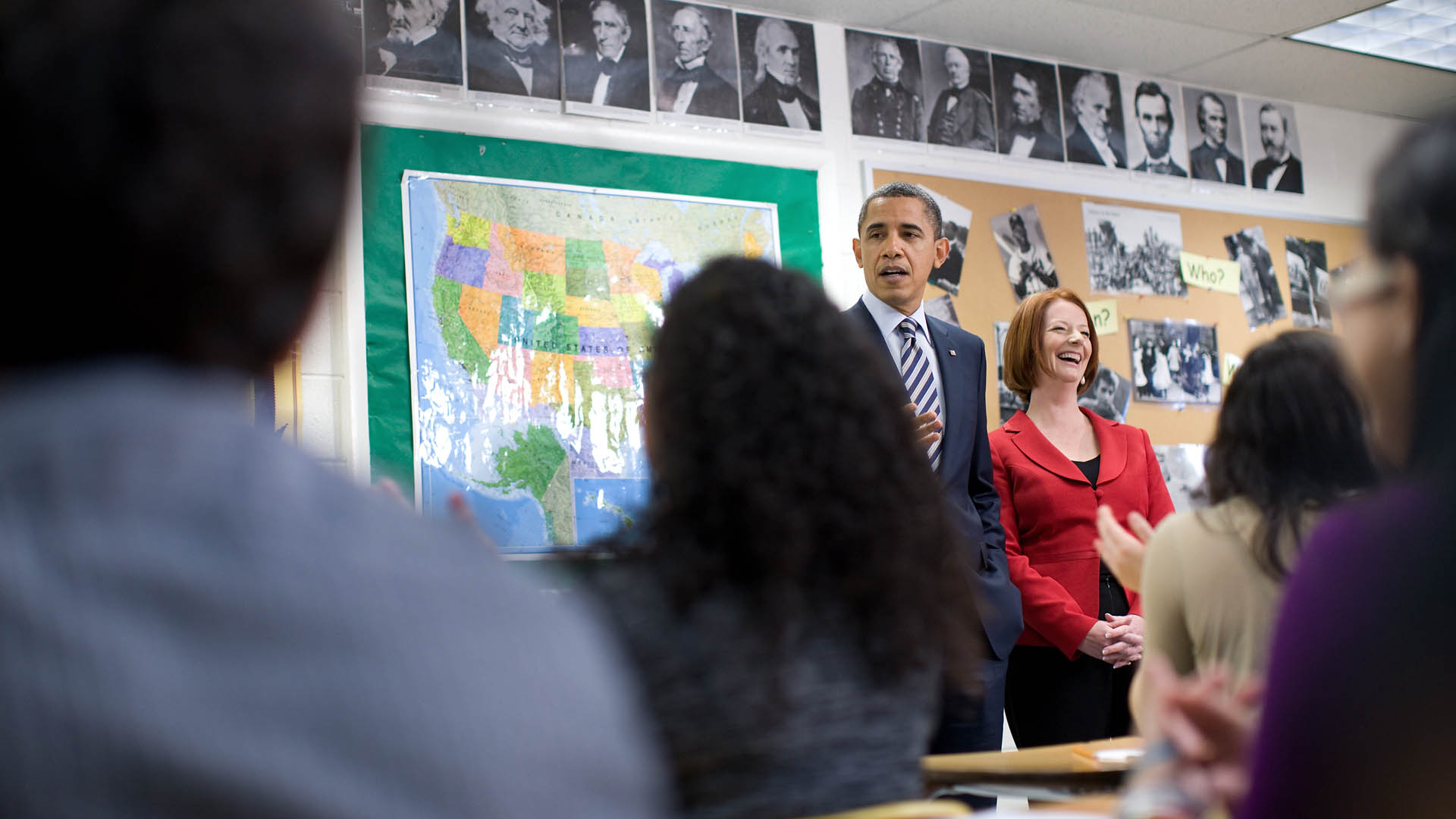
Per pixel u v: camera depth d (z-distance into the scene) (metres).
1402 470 0.72
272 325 0.41
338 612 0.32
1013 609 2.50
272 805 0.30
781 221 3.55
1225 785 0.97
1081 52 4.14
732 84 3.53
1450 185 0.67
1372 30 4.12
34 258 0.37
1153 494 2.89
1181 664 1.38
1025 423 2.90
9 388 0.36
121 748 0.29
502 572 0.38
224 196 0.38
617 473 3.21
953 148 3.90
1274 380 1.33
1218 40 4.11
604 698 0.37
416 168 3.06
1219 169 4.49
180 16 0.37
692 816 0.83
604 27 3.35
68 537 0.31
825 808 0.82
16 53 0.36
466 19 3.16
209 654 0.31
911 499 0.92
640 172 3.36
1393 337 0.71
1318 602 0.70
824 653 0.85
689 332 0.93
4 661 0.29
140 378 0.36
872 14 3.73
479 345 3.09
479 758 0.33
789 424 0.88
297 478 0.35
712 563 0.86
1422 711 0.65
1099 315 4.12
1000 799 1.69
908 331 2.66
